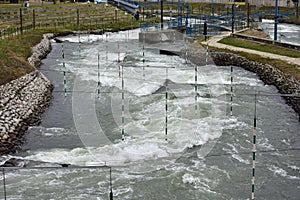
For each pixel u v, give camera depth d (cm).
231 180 1392
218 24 5531
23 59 3150
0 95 2141
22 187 1323
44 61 3562
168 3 8875
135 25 6325
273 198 1298
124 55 3488
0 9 6844
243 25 5844
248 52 3472
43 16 6669
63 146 1664
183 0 9419
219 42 4094
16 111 2030
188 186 1350
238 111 2088
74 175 1399
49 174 1405
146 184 1353
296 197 1307
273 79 2694
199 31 4950
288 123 1933
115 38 4672
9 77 2459
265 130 1839
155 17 7225
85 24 6203
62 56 3756
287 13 7812
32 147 1669
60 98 2377
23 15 6488
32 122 1984
